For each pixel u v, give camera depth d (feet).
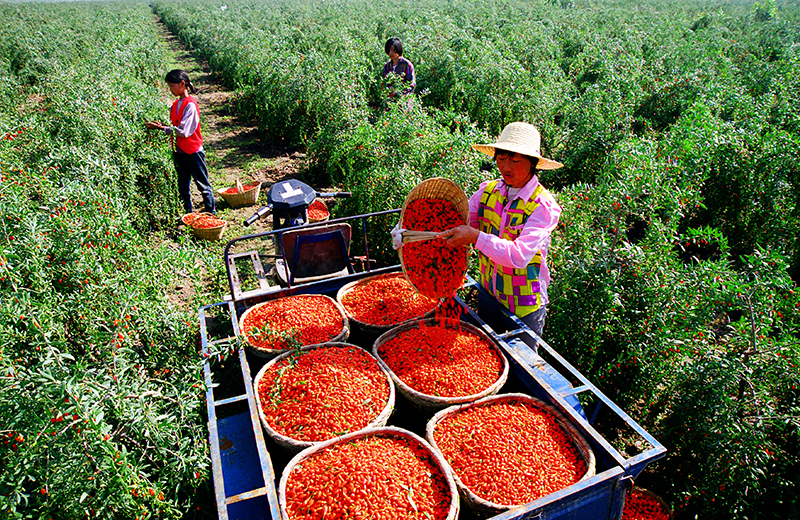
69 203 15.89
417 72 54.29
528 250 11.67
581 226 19.17
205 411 13.43
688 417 13.32
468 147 24.21
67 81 37.76
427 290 13.15
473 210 13.97
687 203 21.66
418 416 12.12
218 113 54.75
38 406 9.86
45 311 12.64
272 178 35.65
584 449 10.09
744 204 25.16
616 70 53.26
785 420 12.64
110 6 240.53
